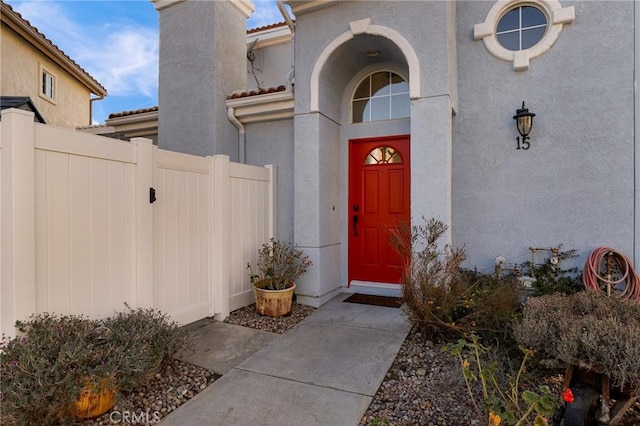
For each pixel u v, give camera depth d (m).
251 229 5.41
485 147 5.29
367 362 3.54
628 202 4.61
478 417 2.41
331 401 2.88
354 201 6.23
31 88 10.30
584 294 3.04
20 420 2.25
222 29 6.40
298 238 5.52
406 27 4.88
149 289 3.76
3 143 2.72
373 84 6.12
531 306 2.96
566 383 2.42
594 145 4.75
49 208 2.94
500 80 5.21
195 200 4.47
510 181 5.16
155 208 3.91
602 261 4.67
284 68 9.01
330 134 5.84
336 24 5.30
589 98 4.77
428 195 4.75
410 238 4.39
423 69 4.79
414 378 3.24
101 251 3.36
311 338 4.16
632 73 4.57
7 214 2.70
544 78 4.98
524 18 5.16
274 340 4.11
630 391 2.21
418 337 4.15
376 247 6.09
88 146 3.24
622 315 2.63
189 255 4.37
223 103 6.36
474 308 3.77
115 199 3.49
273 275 5.08
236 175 5.07
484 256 5.30
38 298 2.85
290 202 6.03
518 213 5.13
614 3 4.64
